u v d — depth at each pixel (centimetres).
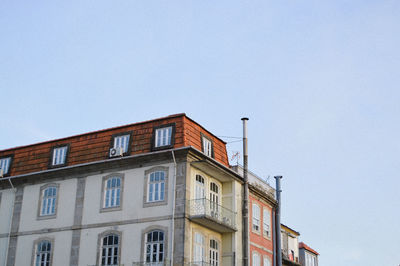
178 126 3159
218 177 3375
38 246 3347
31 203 3488
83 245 3170
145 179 3122
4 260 3425
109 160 3216
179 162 3062
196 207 3033
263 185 3947
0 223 3550
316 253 5312
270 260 3797
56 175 3441
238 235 3353
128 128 3322
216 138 3531
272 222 3984
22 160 3644
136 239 3017
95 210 3216
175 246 2888
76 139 3488
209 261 3142
